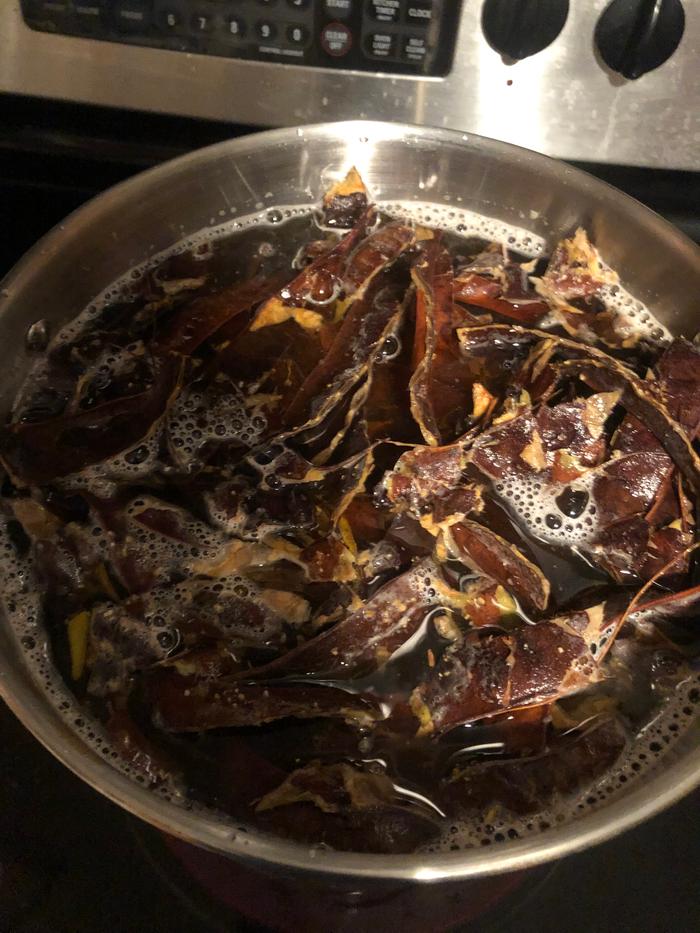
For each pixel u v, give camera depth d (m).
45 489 0.40
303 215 0.51
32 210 0.50
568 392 0.44
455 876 0.25
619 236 0.47
